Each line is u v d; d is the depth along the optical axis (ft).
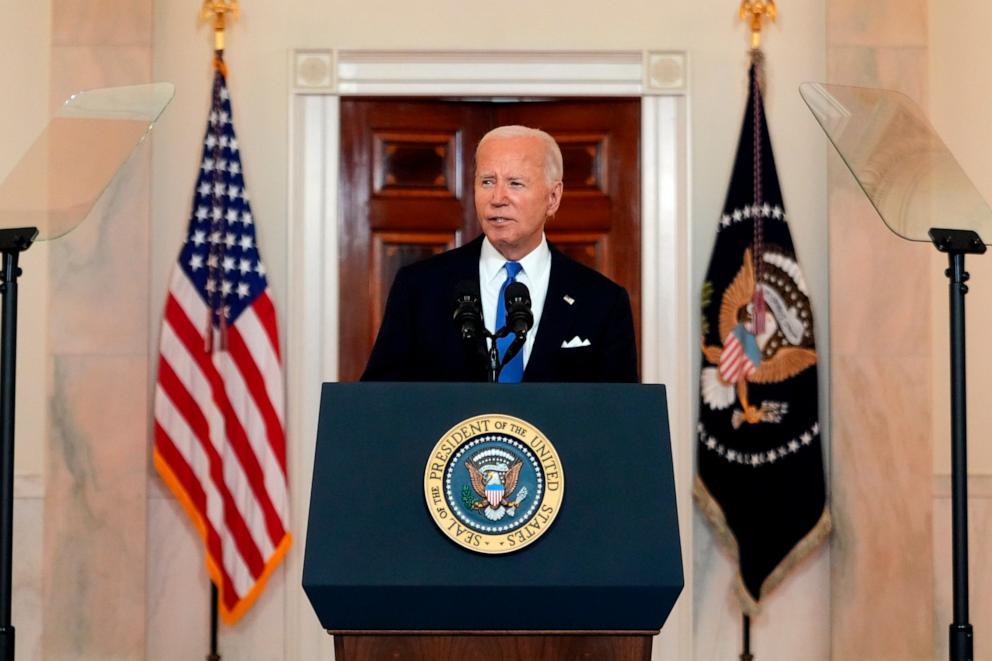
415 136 22.66
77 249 20.79
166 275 21.49
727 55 22.08
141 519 20.66
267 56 21.89
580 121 22.58
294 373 21.56
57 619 20.48
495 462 8.50
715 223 21.99
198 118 21.70
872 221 21.17
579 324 12.26
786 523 21.11
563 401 8.73
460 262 12.67
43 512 20.54
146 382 20.76
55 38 20.93
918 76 21.31
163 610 21.26
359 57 21.97
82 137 14.02
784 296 21.30
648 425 8.70
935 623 20.99
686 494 21.61
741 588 21.12
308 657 21.44
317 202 21.97
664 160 22.09
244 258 21.20
